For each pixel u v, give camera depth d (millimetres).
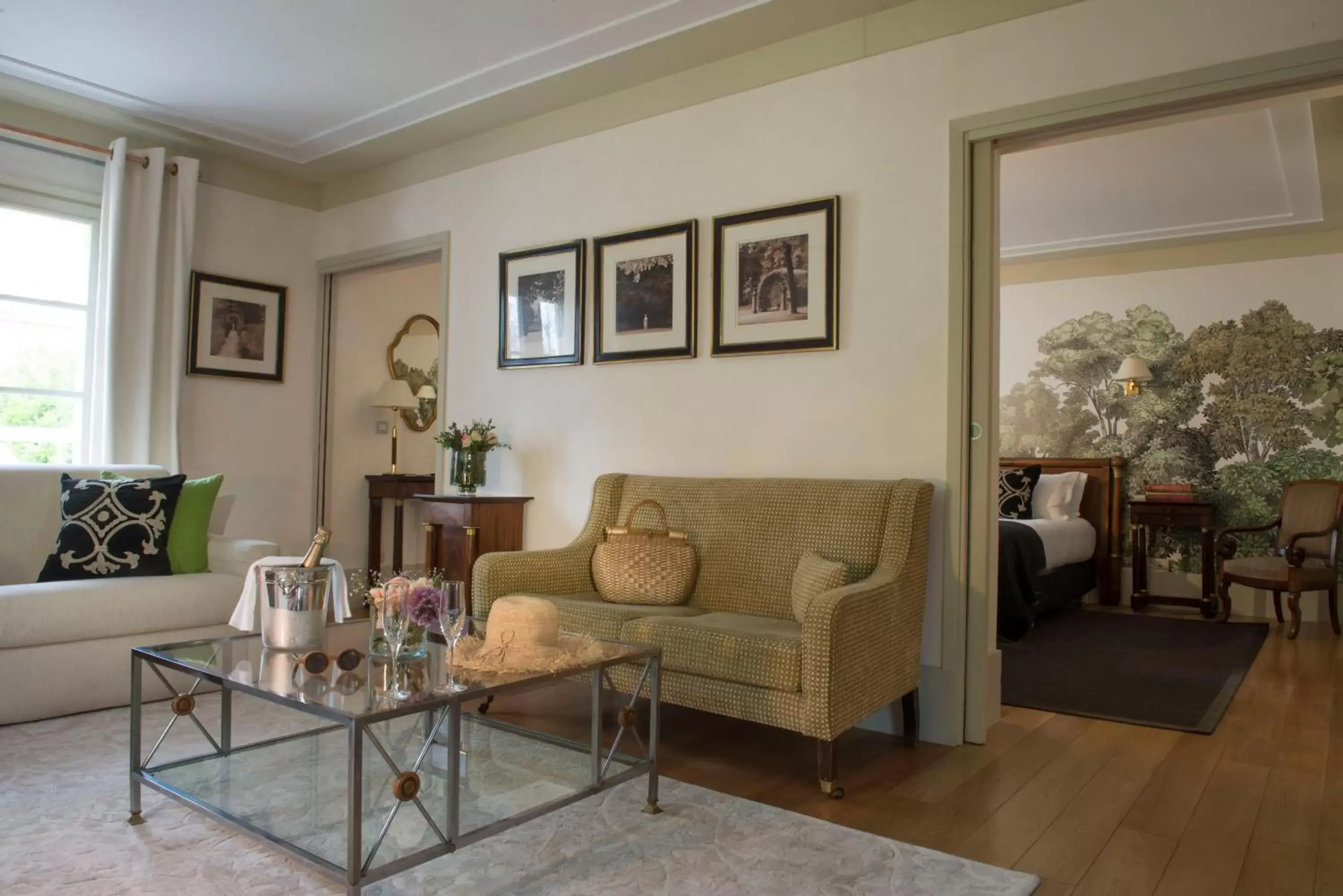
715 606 3248
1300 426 5852
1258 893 1884
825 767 2426
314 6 3316
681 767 2678
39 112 4289
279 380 5246
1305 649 4684
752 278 3543
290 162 5039
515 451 4387
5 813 2205
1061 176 4906
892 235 3221
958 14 3092
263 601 2348
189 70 3873
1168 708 3408
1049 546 5277
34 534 3535
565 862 1976
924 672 3035
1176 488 6051
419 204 4883
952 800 2424
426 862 1957
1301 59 2523
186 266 4648
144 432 4492
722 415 3648
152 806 2268
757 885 1878
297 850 1702
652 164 3904
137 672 2203
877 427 3229
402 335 6023
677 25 3400
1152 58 2744
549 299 4246
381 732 2539
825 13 3275
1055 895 1870
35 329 4371
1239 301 6082
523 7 3299
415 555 5973
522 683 1920
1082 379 6621
